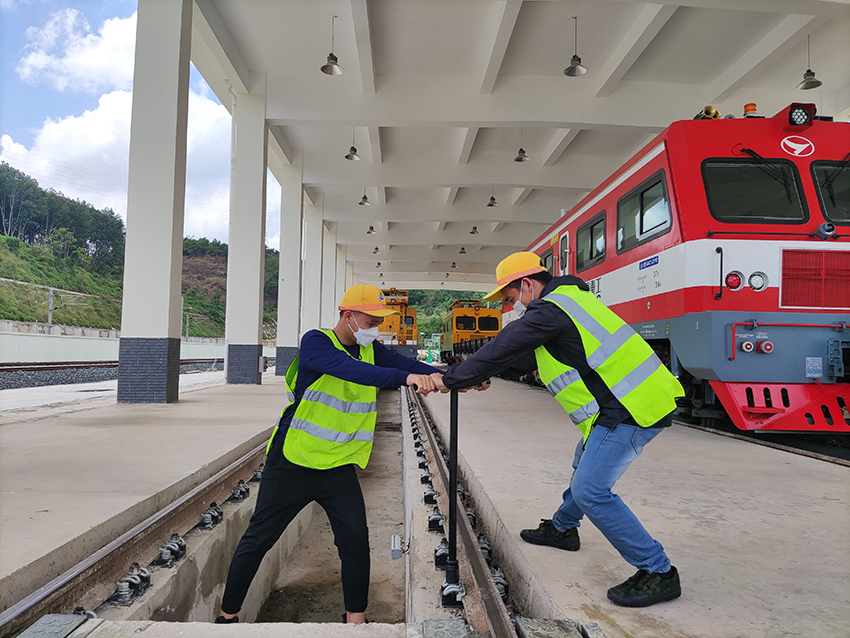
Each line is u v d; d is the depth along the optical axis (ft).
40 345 81.66
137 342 29.27
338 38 39.34
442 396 38.09
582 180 59.57
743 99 44.83
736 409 19.11
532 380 51.93
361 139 56.59
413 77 44.27
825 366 19.36
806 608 7.17
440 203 74.59
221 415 24.49
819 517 11.05
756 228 19.90
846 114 44.73
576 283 8.17
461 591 7.87
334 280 89.81
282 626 6.86
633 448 7.26
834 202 20.45
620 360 7.20
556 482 13.69
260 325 45.37
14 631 6.81
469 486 14.98
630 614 6.98
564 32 37.60
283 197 58.39
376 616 13.79
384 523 20.47
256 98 44.34
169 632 6.70
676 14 35.81
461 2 34.37
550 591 7.66
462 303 86.33
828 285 19.62
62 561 8.54
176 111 29.89
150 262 29.45
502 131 54.03
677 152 21.29
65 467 14.10
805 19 33.96
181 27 30.25
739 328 19.36
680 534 10.02
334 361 9.10
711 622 6.77
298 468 9.70
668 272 21.58
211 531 12.48
